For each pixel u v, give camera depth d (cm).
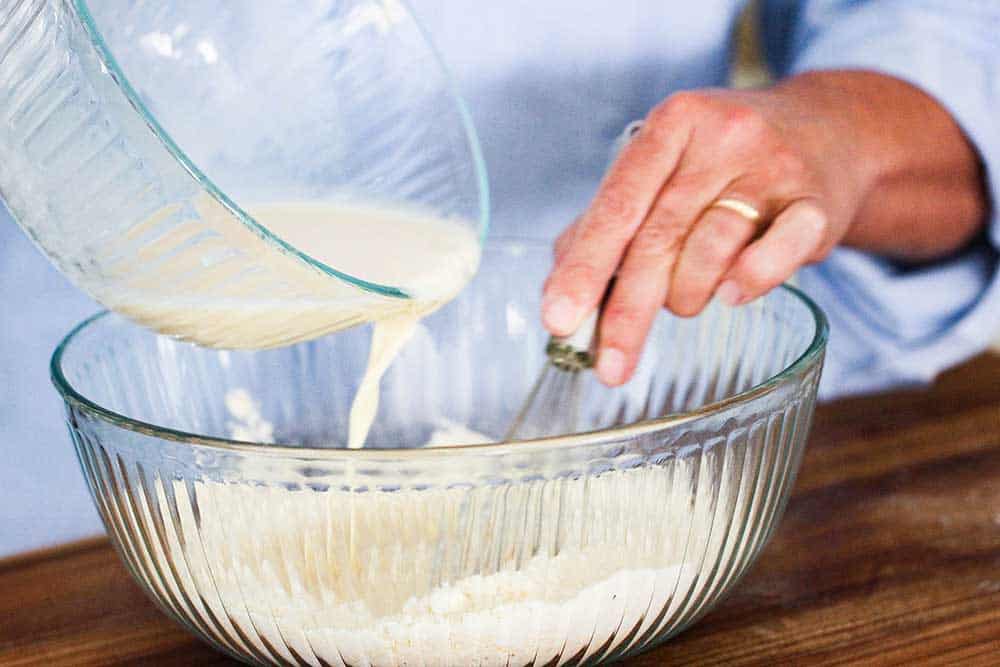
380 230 69
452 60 110
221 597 54
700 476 53
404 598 52
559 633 54
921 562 71
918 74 104
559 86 112
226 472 50
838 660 61
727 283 69
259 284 55
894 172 99
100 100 49
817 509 78
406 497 49
